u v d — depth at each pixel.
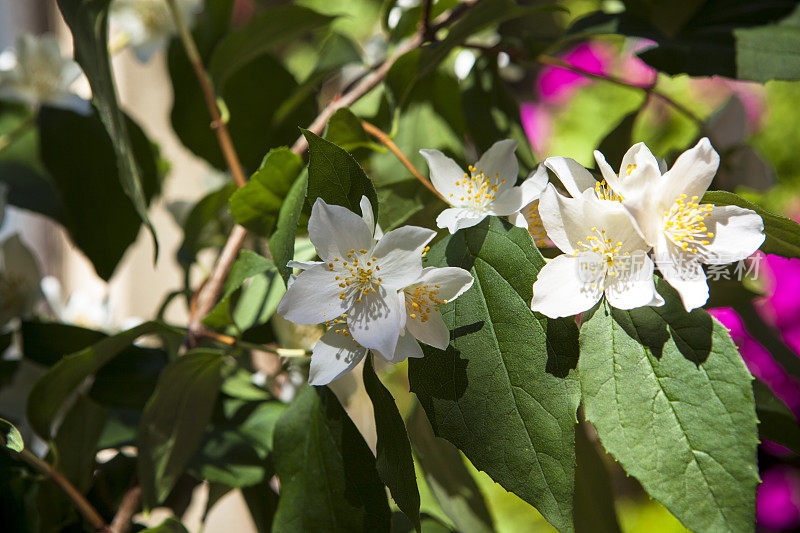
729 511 0.42
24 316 0.59
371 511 0.47
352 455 0.47
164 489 0.51
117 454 0.57
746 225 0.43
